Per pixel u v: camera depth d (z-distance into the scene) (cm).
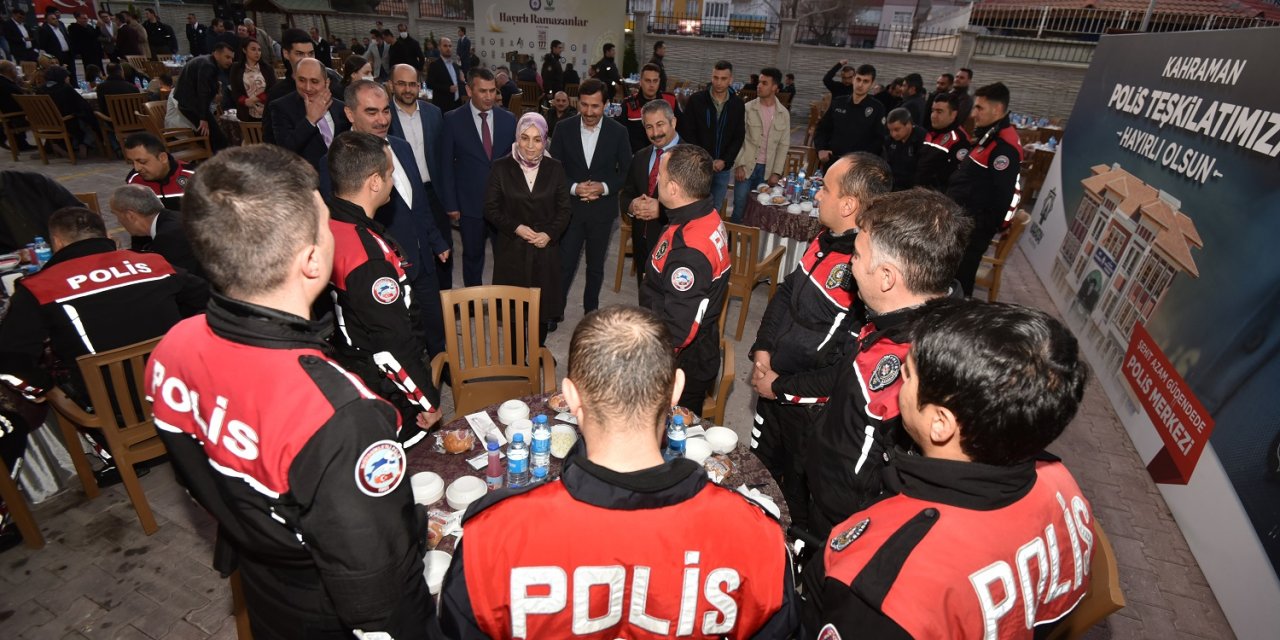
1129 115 479
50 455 275
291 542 106
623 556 85
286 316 104
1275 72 307
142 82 998
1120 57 530
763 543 90
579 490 87
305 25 1655
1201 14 999
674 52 1394
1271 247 276
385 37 1119
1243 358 275
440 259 353
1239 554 248
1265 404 254
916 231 143
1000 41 1140
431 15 1550
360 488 98
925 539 88
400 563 103
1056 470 104
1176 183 375
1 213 341
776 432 240
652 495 87
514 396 278
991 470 89
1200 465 287
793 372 220
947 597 83
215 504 110
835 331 207
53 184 357
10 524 250
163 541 254
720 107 507
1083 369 88
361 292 197
